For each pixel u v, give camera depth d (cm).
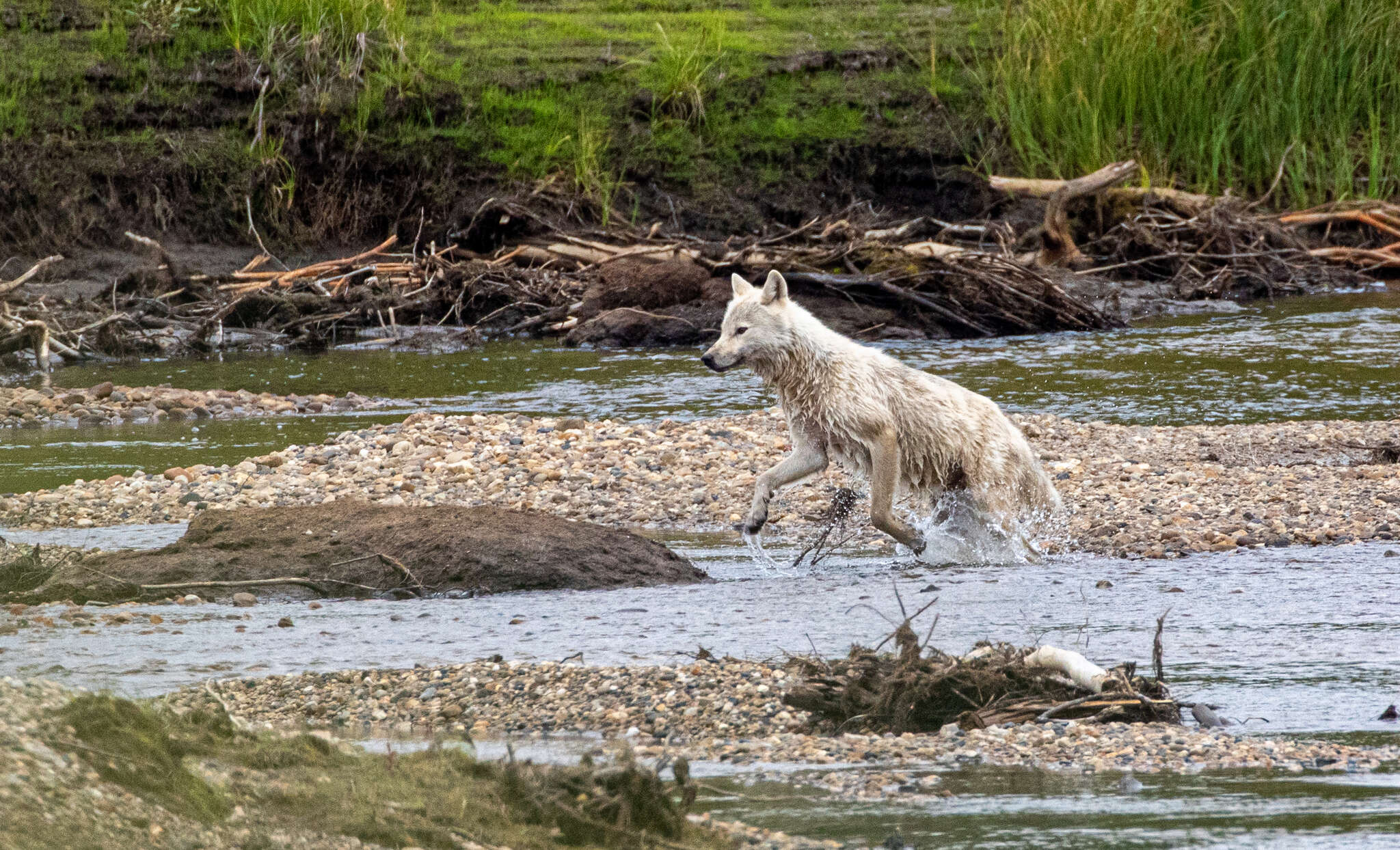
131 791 1469
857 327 7606
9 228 8712
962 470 3534
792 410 3578
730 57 10425
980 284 7900
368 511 3388
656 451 4800
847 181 9931
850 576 3291
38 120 9062
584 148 9525
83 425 5706
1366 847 1532
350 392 6391
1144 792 1742
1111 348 7119
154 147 9119
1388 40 10094
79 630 2666
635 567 3253
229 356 7644
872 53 10569
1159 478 4278
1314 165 10200
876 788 1767
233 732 1792
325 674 2323
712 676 2270
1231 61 10175
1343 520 3741
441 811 1548
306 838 1441
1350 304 8400
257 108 9294
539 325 8200
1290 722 2067
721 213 9625
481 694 2200
